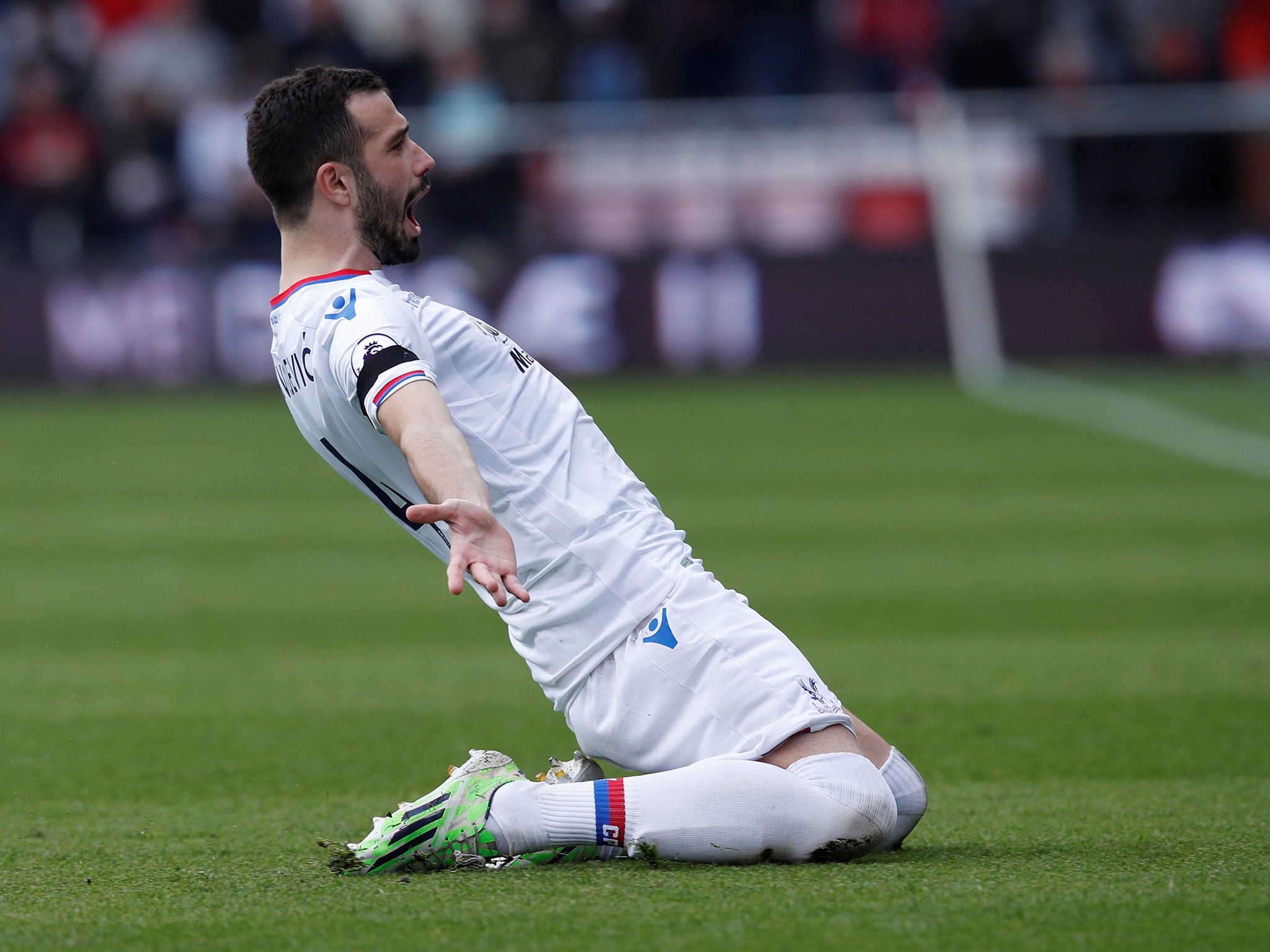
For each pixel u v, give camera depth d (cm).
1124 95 5588
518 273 5106
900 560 2697
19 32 5931
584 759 1066
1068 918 892
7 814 1308
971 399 4591
